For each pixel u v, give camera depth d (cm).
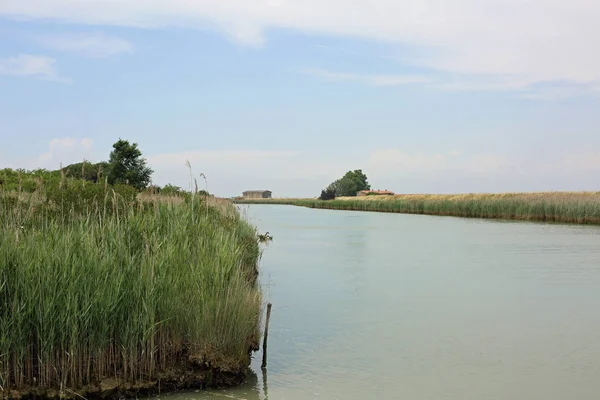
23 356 757
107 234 971
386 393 836
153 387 814
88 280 807
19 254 802
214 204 2084
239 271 1070
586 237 3384
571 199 5072
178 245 1041
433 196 9394
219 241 1164
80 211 1238
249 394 825
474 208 6334
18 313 739
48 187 1437
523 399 823
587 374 930
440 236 3584
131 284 846
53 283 778
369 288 1672
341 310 1374
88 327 785
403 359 1000
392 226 4741
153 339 818
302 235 3759
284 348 1062
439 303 1461
